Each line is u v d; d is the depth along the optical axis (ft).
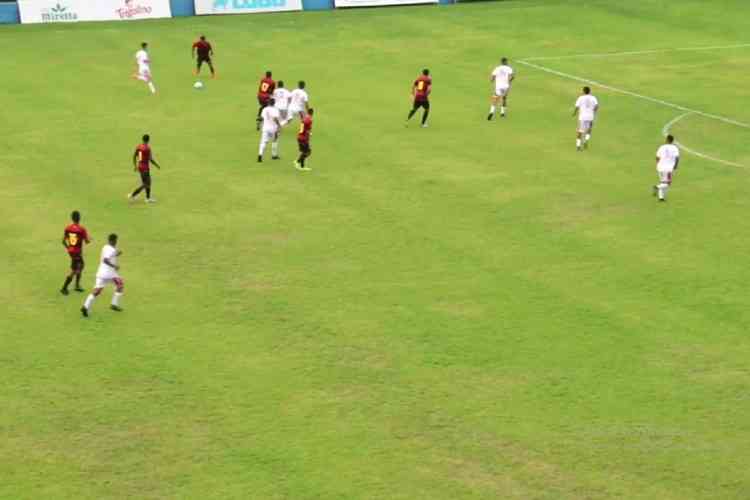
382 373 200.64
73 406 188.24
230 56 460.55
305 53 467.11
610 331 218.18
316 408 188.65
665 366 204.64
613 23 536.42
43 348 208.95
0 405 188.14
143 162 283.59
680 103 398.83
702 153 339.98
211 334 215.51
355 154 330.54
